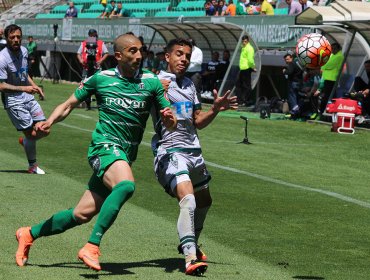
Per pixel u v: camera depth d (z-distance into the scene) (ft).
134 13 345.72
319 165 131.75
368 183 114.93
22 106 107.34
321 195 102.63
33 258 64.23
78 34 339.98
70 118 195.00
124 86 61.00
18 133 161.58
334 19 212.64
